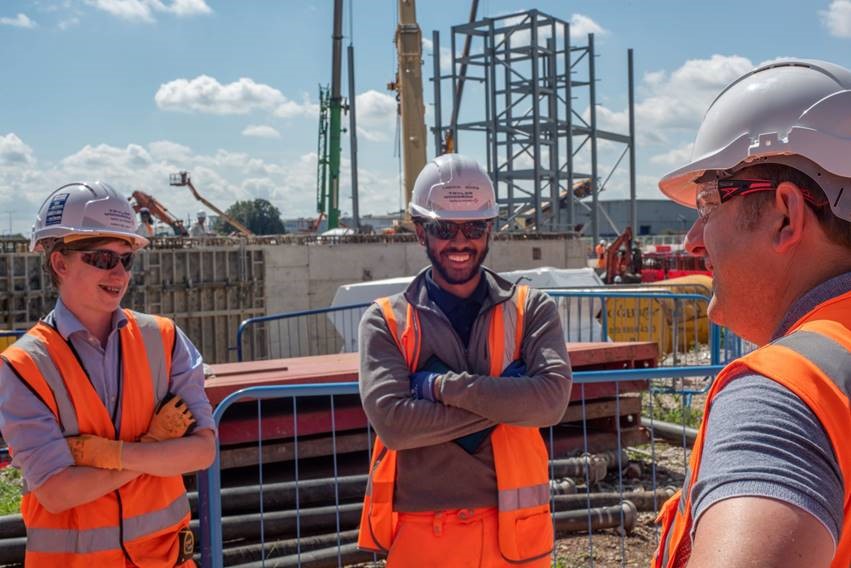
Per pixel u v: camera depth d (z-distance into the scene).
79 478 2.64
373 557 4.97
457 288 3.13
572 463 6.04
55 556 2.71
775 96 1.21
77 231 2.78
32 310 22.02
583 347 6.50
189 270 24.00
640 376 4.23
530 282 13.18
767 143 1.19
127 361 2.86
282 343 24.34
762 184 1.21
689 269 30.39
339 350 24.33
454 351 3.04
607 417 6.67
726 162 1.23
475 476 2.92
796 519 0.92
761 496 0.93
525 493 2.94
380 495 3.00
